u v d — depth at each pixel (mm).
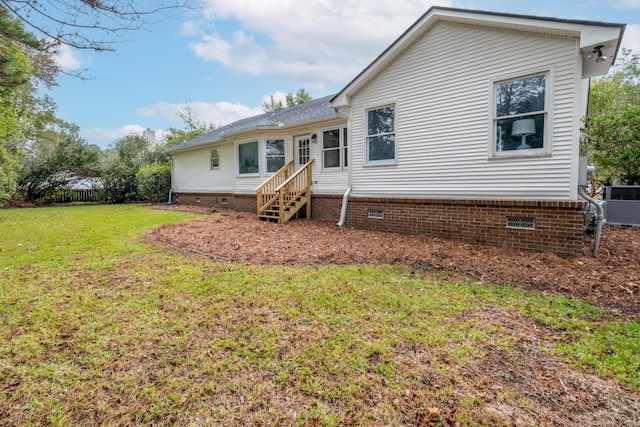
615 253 5832
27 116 16703
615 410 2053
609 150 11117
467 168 6758
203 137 17031
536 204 5875
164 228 8680
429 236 7367
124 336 2965
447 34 6891
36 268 5051
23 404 2139
